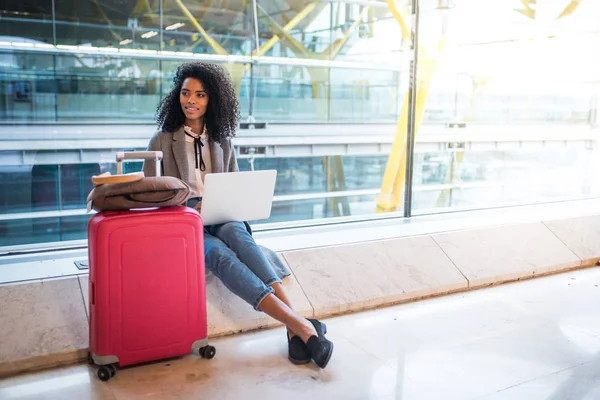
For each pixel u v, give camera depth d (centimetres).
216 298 228
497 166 879
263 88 1005
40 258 248
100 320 174
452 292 281
